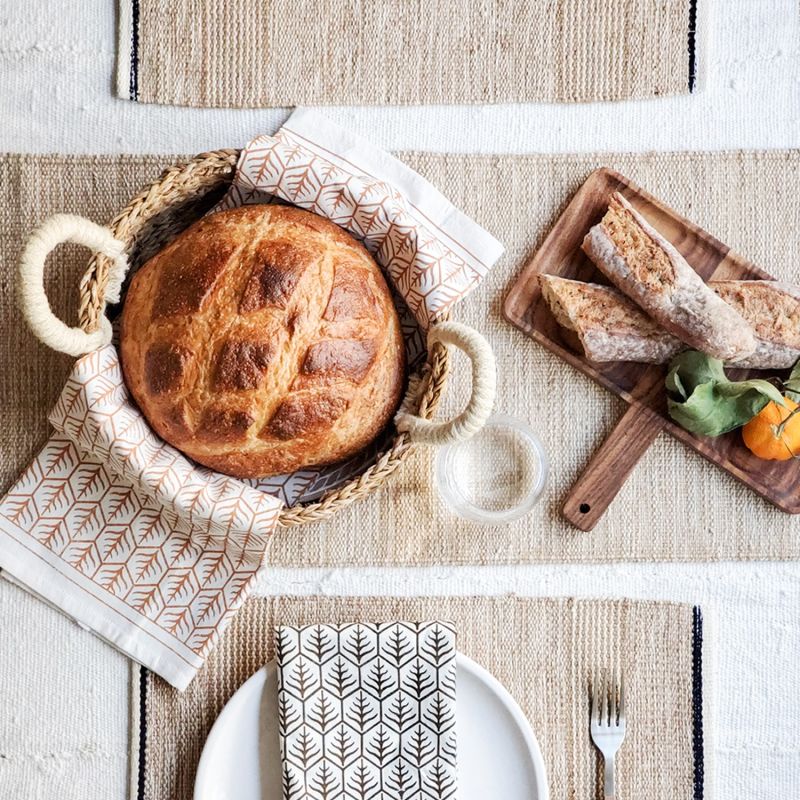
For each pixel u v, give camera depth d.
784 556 1.32
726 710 1.33
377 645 1.29
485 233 1.29
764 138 1.32
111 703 1.31
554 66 1.32
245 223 1.21
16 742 1.31
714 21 1.33
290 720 1.28
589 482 1.31
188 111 1.32
